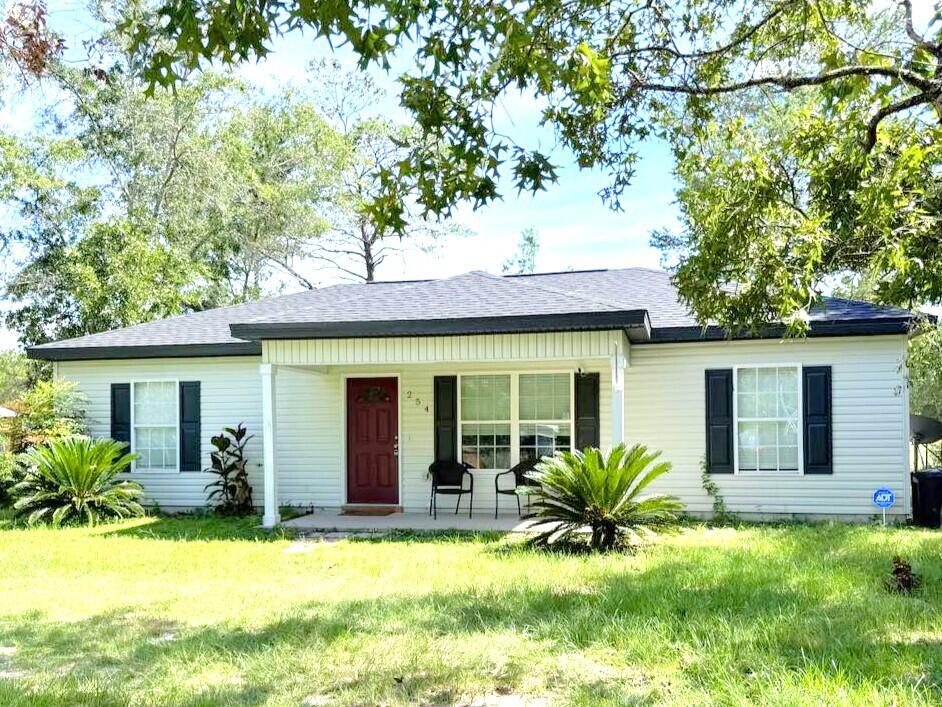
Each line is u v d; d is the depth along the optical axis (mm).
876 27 7879
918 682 4258
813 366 12500
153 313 24453
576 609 6367
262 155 29891
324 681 4941
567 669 5020
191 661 5434
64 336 24844
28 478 13680
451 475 13508
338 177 30578
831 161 7121
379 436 14453
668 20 7938
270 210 28312
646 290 14828
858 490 12289
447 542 10836
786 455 12617
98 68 8562
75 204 24500
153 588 8086
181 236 26500
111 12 11828
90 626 6457
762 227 7020
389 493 14375
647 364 13148
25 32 6879
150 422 15031
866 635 5344
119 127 24594
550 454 13695
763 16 8055
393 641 5699
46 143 23953
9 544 11188
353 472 14508
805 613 6004
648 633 5551
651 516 10031
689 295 7562
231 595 7586
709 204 7426
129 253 23625
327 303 13008
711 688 4473
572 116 7574
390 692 4688
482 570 8516
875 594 6621
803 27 7879
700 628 5641
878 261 6465
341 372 14523
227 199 26469
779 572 7652
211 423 14773
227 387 14750
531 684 4812
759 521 12430
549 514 10039
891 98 7117
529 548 10000
